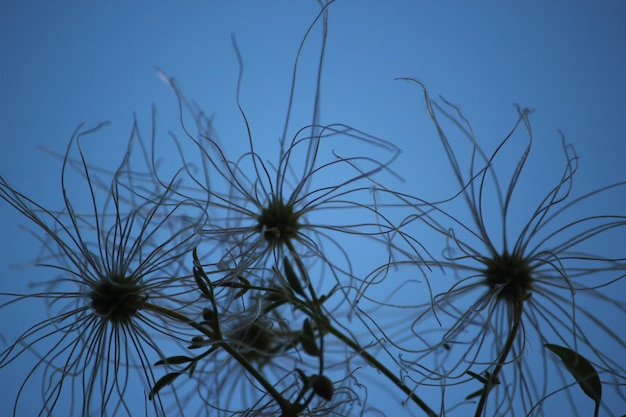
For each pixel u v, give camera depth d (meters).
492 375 0.19
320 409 0.20
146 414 0.20
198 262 0.19
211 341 0.19
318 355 0.19
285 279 0.20
